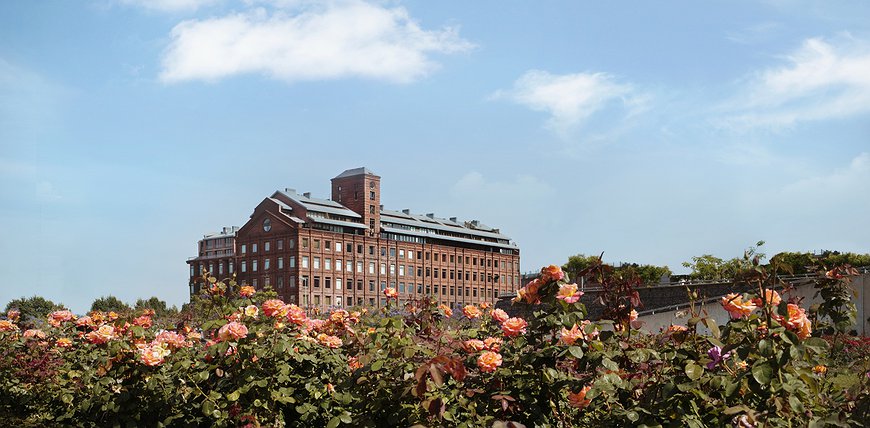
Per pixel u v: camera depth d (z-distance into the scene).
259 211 116.25
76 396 8.98
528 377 5.96
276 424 7.13
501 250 142.12
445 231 133.50
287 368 7.26
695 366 4.96
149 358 7.35
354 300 117.31
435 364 4.85
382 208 131.38
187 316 10.56
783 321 4.64
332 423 6.41
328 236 115.25
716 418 4.98
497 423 4.46
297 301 110.12
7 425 9.06
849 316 6.85
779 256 4.97
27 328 12.34
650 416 4.96
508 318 6.71
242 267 117.50
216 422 7.01
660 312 19.16
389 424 6.12
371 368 6.13
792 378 4.68
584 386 5.59
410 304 8.84
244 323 7.80
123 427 7.50
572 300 5.51
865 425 4.75
